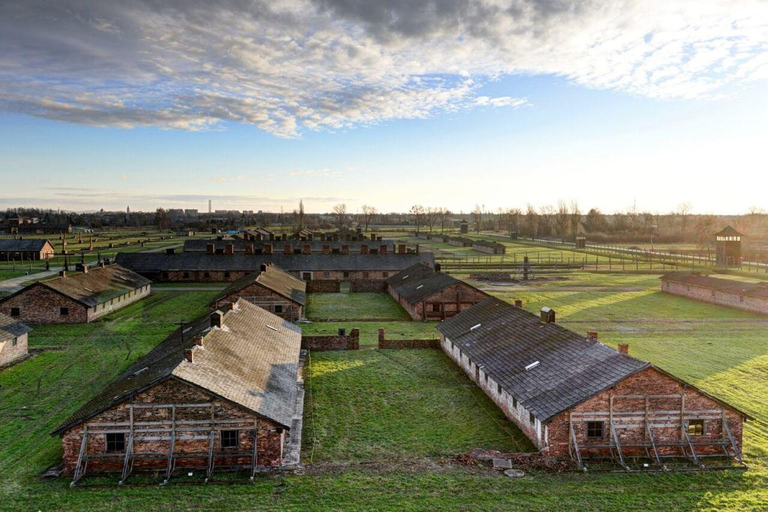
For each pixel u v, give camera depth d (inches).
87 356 1822.1
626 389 1052.5
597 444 1054.4
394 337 2143.2
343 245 4212.6
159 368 1132.5
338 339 1925.4
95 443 997.8
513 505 880.3
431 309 2501.2
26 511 857.5
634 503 885.8
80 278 2628.0
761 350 1921.8
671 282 3245.6
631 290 3403.1
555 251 6333.7
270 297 2445.9
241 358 1243.8
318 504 883.4
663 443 1056.2
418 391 1480.1
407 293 2770.7
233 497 906.7
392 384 1539.1
